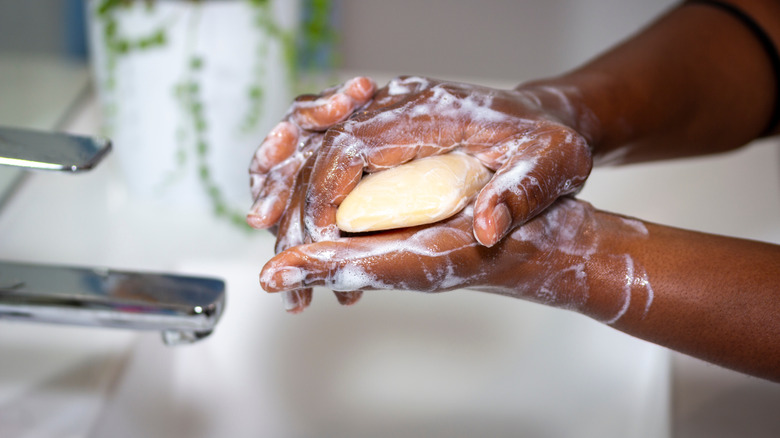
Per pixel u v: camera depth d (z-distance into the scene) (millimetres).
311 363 994
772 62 907
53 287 720
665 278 708
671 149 878
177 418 961
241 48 968
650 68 860
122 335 907
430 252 658
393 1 1699
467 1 1698
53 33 1101
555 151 665
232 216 1034
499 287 703
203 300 715
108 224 1028
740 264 713
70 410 831
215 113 991
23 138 688
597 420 958
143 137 1010
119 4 944
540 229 695
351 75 1293
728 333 707
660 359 925
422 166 672
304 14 1174
